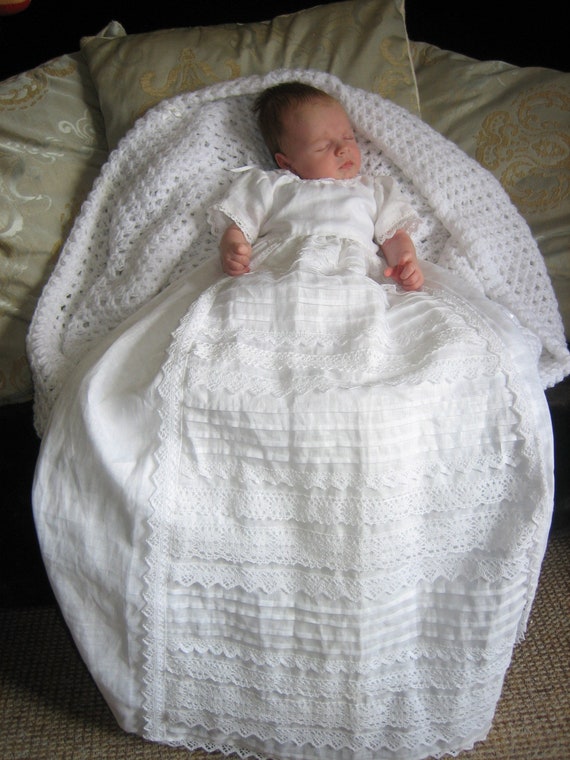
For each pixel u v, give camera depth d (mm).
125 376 1031
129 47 1379
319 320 1003
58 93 1360
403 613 935
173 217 1239
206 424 929
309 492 899
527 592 999
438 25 1586
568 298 1296
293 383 919
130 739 1107
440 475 917
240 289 1043
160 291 1258
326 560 907
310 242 1174
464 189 1259
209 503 924
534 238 1311
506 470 926
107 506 949
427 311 1034
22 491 1132
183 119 1339
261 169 1328
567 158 1312
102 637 979
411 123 1293
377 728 978
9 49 1670
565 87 1343
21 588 1206
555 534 1289
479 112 1370
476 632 951
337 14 1407
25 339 1238
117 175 1313
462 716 992
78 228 1278
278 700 969
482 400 927
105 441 954
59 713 1150
